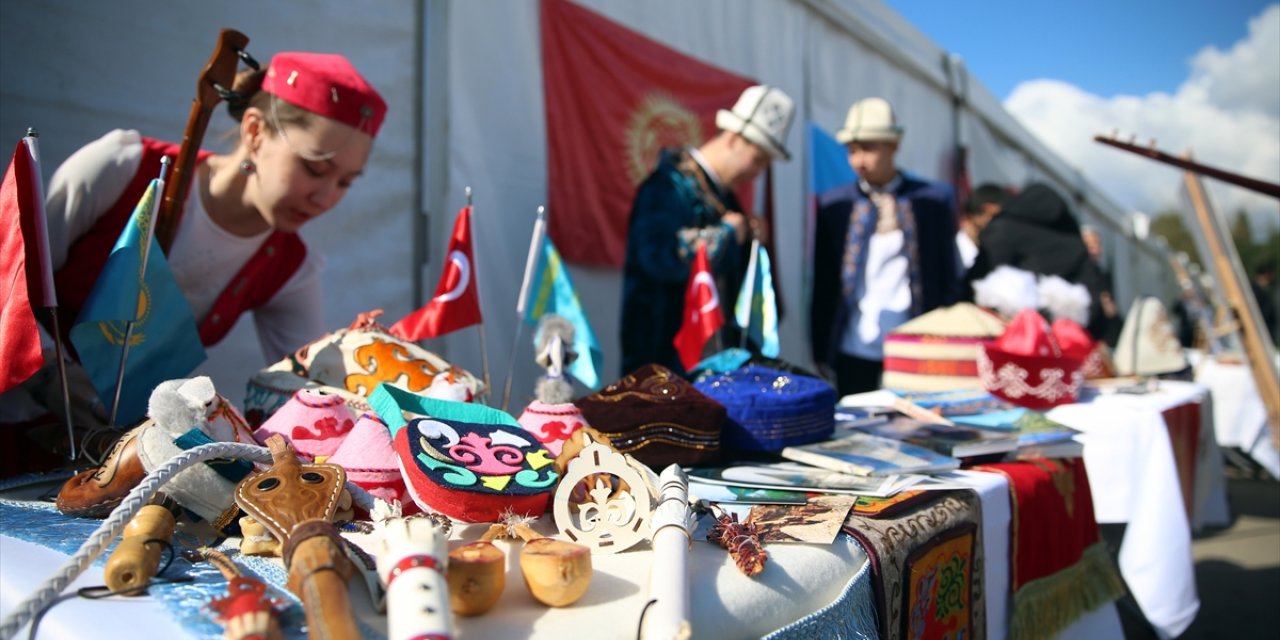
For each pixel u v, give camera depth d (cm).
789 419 142
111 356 125
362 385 125
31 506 101
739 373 153
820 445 144
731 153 276
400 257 276
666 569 74
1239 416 498
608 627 67
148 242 121
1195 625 278
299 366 130
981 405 212
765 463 139
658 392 131
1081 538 173
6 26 188
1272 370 393
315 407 108
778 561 88
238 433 100
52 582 67
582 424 115
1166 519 206
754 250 189
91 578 75
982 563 128
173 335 134
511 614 69
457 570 67
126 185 145
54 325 115
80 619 65
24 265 108
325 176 150
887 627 96
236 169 154
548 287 171
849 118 367
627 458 93
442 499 86
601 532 89
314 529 67
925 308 361
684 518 84
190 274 158
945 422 178
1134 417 215
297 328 188
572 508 96
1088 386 295
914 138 628
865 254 365
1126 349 396
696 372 164
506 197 307
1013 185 866
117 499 92
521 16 313
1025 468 156
